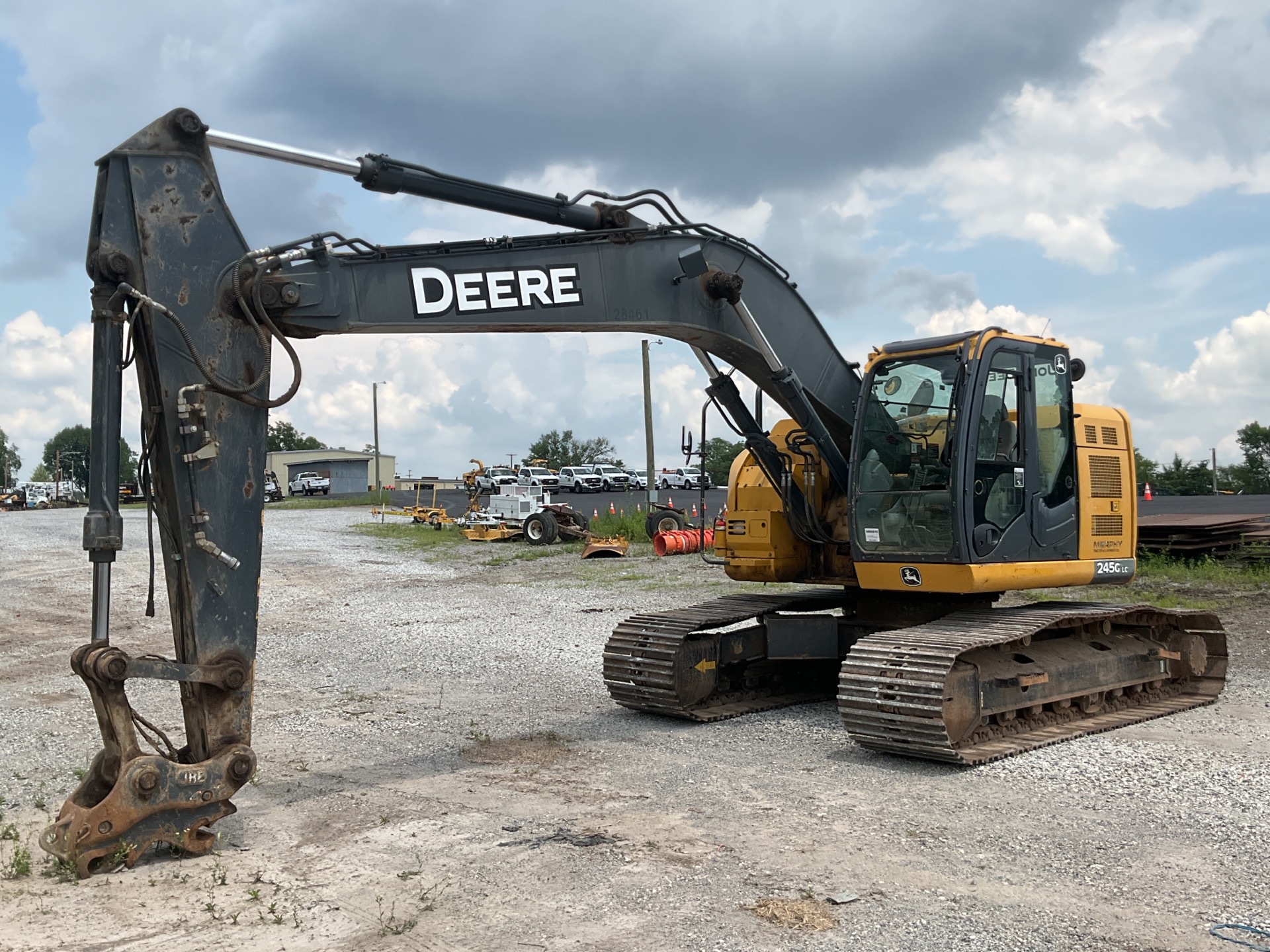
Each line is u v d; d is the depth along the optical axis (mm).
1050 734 8000
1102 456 9164
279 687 10805
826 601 9992
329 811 6363
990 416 8203
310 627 15375
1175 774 6887
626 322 7445
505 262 6898
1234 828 5734
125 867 5270
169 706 9977
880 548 8469
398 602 18344
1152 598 14766
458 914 4668
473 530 30828
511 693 10273
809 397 8719
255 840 5781
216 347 5730
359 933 4461
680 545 24641
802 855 5391
